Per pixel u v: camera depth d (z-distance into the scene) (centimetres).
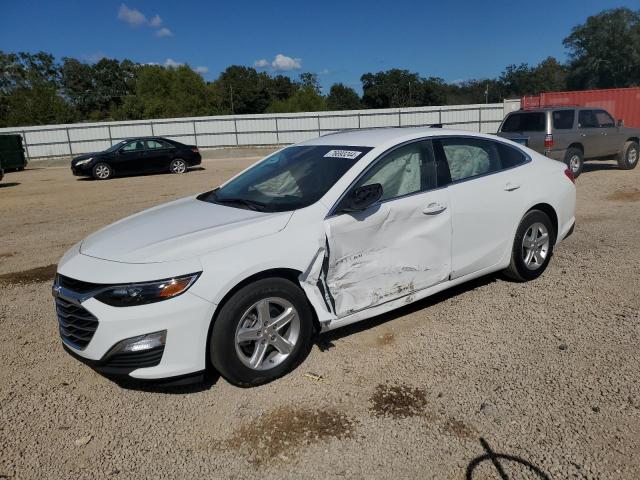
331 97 10650
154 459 280
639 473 252
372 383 342
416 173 413
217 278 315
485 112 3806
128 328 303
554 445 274
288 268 339
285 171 426
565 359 359
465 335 402
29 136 3484
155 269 310
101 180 1872
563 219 527
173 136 3741
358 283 373
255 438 293
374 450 278
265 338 341
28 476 270
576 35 5581
